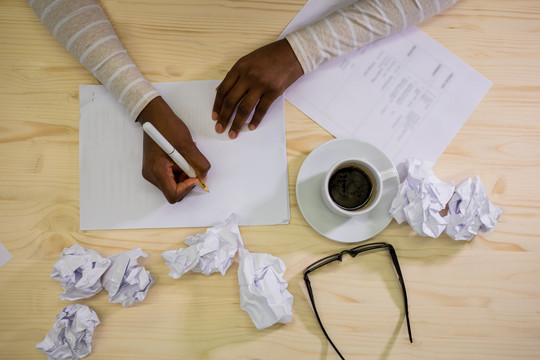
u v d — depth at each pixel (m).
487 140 0.73
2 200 0.70
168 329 0.69
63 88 0.72
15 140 0.71
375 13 0.70
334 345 0.69
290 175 0.72
